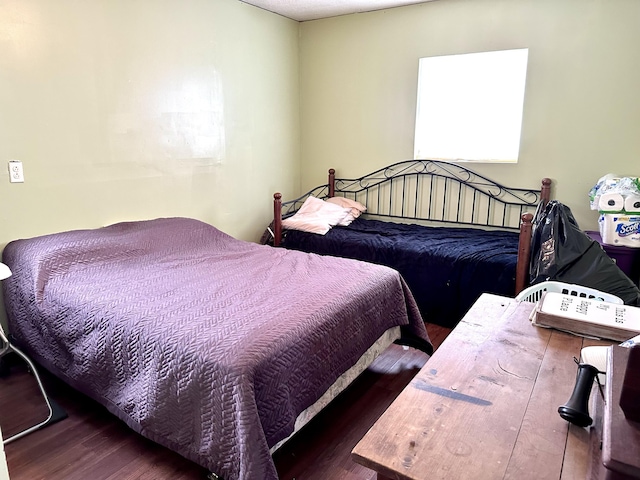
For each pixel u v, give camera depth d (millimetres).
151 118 3027
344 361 1966
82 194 2695
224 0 3453
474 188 3754
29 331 2248
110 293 2021
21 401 2168
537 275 2529
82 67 2598
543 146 3457
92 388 1946
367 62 4023
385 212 4227
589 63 3195
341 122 4273
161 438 1690
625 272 2824
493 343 1359
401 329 2582
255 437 1420
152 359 1656
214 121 3514
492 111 3613
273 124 4148
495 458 884
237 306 1880
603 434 750
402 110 3949
